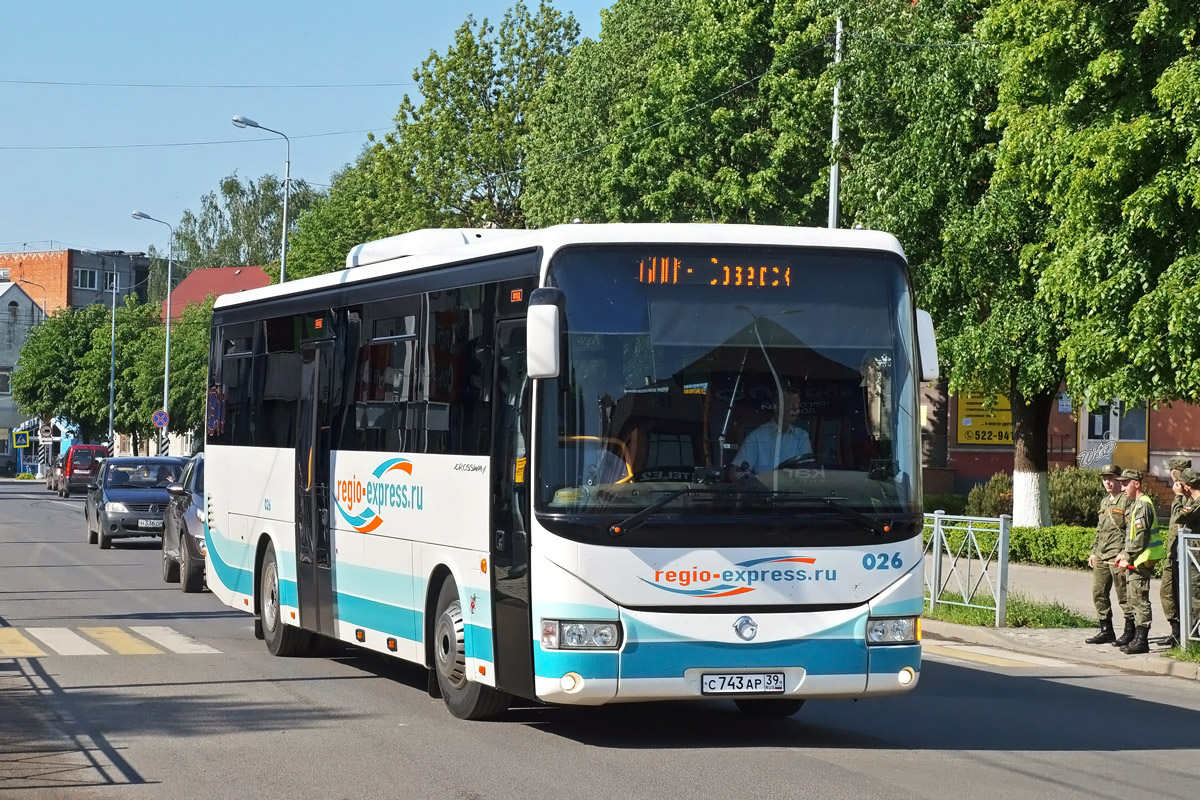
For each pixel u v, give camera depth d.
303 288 13.77
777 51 31.31
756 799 7.82
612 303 9.12
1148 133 17.34
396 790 8.05
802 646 8.95
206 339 70.75
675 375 9.06
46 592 20.48
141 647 14.57
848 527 9.09
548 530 8.89
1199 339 17.34
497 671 9.51
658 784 8.22
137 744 9.45
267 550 14.41
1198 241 17.52
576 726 10.29
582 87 39.25
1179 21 17.56
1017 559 25.81
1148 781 8.58
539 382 9.07
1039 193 20.14
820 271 9.39
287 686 12.13
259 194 106.88
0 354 109.94
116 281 124.50
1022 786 8.31
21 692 11.65
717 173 31.94
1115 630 17.70
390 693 11.78
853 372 9.31
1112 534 16.16
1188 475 15.73
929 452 39.00
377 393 11.90
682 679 8.83
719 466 8.99
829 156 26.70
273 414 14.34
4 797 7.84
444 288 10.77
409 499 11.08
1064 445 36.66
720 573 8.90
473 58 51.75
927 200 24.03
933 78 23.91
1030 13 19.02
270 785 8.19
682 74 32.50
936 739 9.98
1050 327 22.97
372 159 56.06
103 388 81.31
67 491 62.34
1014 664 14.91
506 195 51.09
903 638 9.16
